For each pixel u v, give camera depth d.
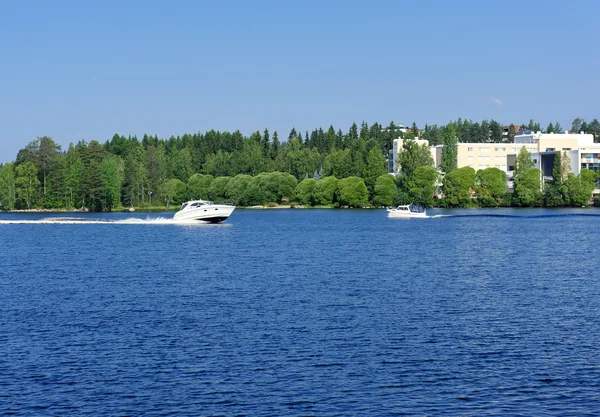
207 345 47.19
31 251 115.75
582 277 78.56
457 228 168.88
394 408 36.06
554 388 38.69
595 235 143.12
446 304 61.38
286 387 38.97
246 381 39.91
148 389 38.72
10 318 55.91
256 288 70.94
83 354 45.16
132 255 107.19
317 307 60.06
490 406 36.28
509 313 57.22
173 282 75.75
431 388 38.78
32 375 41.06
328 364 42.84
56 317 56.28
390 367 42.25
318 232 159.00
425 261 96.12
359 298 64.56
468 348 46.19
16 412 35.72
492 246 119.50
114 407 36.31
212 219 183.12
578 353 45.00
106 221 199.75
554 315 56.28
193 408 36.16
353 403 36.69
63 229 174.50
